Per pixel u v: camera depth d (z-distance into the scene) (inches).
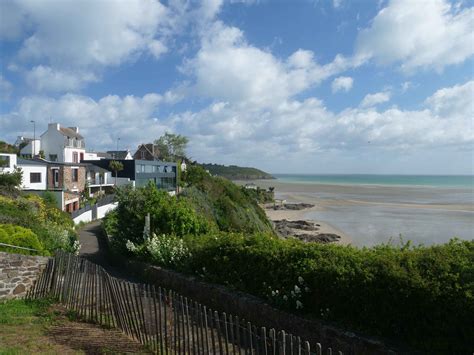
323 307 263.0
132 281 482.3
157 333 266.8
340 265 263.6
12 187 1119.0
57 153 2433.6
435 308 206.4
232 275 350.9
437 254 238.1
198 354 230.7
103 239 901.2
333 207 2640.3
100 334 307.1
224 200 1301.7
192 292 377.4
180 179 2568.9
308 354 174.4
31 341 290.7
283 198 3511.3
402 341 219.5
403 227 1642.5
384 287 229.5
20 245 454.6
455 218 1891.0
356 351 226.4
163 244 492.4
